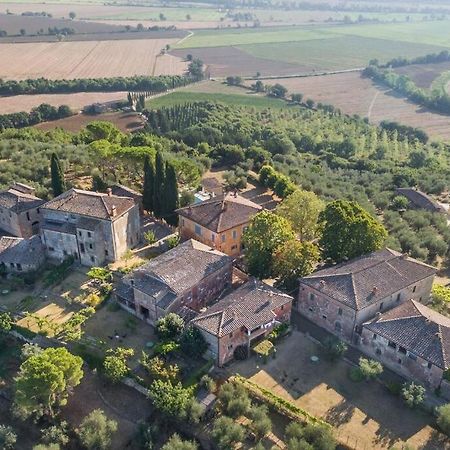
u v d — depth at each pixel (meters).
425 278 86.06
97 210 93.62
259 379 72.38
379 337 75.69
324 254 94.19
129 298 82.38
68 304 85.38
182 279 82.06
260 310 77.38
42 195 111.75
